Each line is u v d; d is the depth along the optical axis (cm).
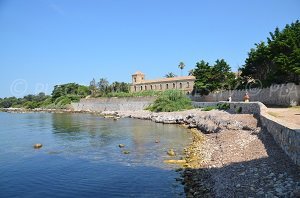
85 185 2308
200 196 1878
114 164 2948
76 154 3459
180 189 2144
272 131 2778
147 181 2366
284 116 3475
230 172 2161
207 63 10400
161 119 7256
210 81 10162
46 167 2872
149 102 10994
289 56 5844
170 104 9138
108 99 13338
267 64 7062
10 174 2634
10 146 4031
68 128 6256
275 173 1856
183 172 2528
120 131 5584
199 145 3719
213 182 2086
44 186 2305
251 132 3438
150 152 3503
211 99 9850
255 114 4509
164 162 2958
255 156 2395
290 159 2011
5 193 2164
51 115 11519
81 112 13175
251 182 1838
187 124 6419
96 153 3506
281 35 6272
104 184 2320
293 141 1933
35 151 3666
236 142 3164
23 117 10394
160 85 13962
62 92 17550
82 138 4744
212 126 4691
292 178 1692
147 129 5828
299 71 5212
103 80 17962
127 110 11731
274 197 1516
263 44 7462
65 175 2588
